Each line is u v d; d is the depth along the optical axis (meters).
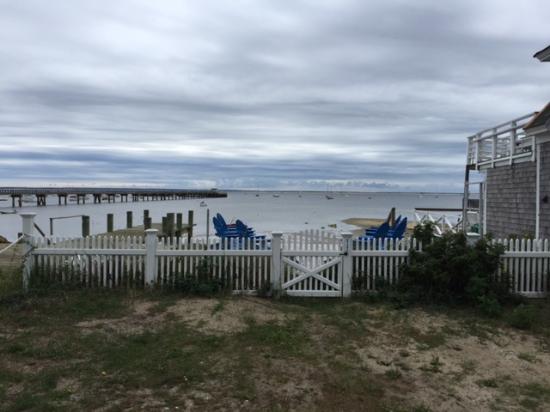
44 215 49.12
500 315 8.18
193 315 7.88
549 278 9.41
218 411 4.67
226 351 6.32
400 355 6.38
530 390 5.32
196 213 56.78
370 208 78.69
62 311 7.96
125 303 8.48
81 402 4.76
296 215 53.31
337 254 9.43
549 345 6.87
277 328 7.32
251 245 9.73
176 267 9.42
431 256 9.07
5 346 6.34
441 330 7.46
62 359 5.92
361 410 4.77
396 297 8.96
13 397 4.85
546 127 11.73
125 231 23.22
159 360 5.92
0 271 9.98
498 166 16.28
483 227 18.12
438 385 5.43
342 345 6.70
